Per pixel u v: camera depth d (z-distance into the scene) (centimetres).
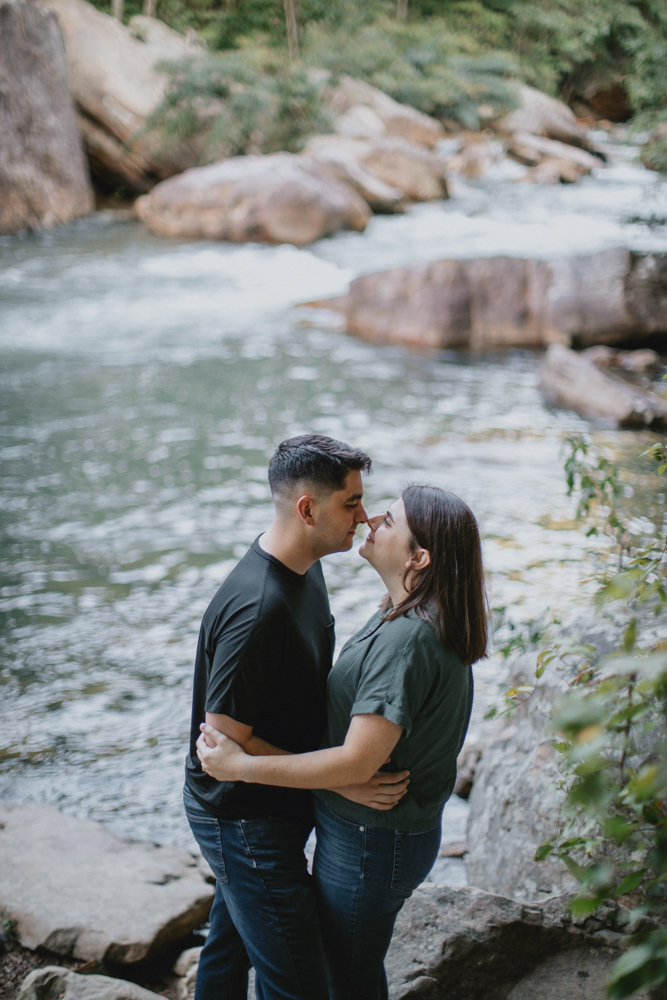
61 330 1184
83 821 362
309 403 949
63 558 621
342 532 194
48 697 472
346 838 193
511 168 2648
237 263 1633
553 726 133
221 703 187
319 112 2317
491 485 736
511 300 1186
